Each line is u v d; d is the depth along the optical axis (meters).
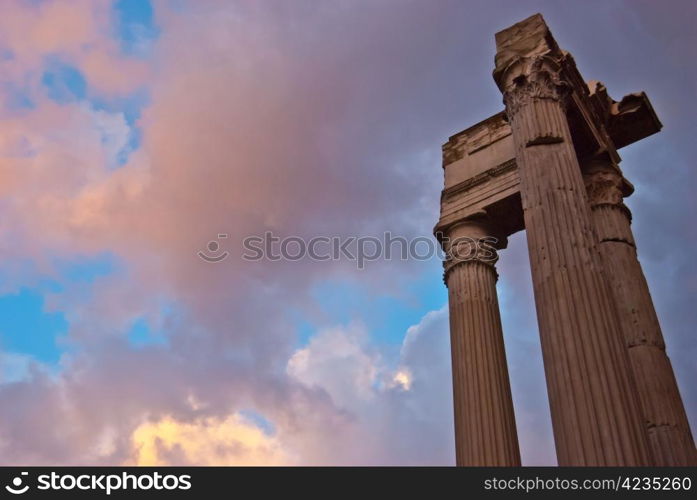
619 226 19.64
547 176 16.31
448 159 25.56
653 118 22.00
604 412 12.28
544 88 18.22
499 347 20.48
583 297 13.99
